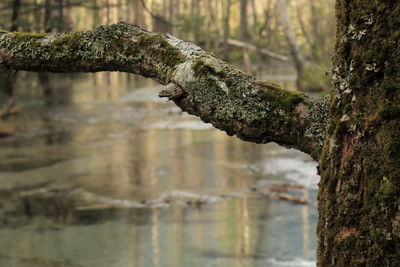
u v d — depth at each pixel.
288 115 1.66
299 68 25.02
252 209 8.45
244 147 13.77
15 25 13.62
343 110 1.47
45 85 27.02
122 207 8.71
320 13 39.62
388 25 1.39
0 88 19.97
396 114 1.37
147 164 11.93
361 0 1.42
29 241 7.22
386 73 1.39
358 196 1.43
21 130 16.47
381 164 1.38
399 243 1.37
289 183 10.06
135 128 17.17
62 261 6.56
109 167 11.64
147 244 7.05
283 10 25.66
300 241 7.04
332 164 1.49
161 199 9.13
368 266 1.41
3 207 8.73
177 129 16.88
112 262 6.49
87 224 7.89
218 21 44.03
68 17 17.48
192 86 1.77
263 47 38.44
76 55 1.98
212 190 9.66
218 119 1.74
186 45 1.87
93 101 24.95
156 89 29.62
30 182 10.37
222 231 7.46
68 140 15.02
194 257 6.59
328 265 1.49
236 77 1.74
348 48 1.46
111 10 30.08
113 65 1.96
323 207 1.51
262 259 6.51
